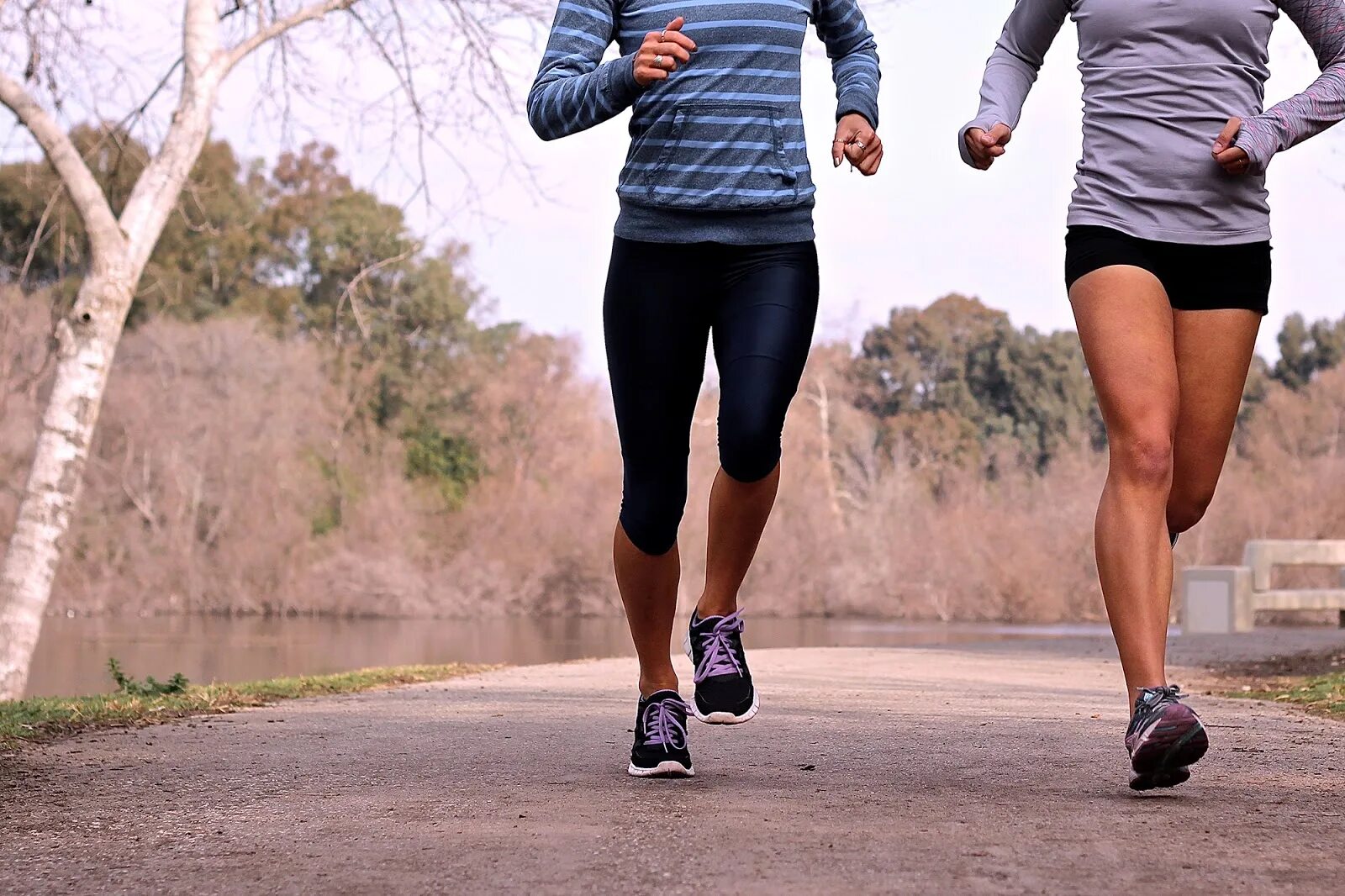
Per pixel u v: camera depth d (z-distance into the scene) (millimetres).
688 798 2637
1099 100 2875
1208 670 7562
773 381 2721
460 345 47125
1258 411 41594
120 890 1957
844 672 7137
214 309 43812
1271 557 13016
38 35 8828
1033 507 35094
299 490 36062
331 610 34375
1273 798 2607
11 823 2473
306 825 2414
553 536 34844
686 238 2756
